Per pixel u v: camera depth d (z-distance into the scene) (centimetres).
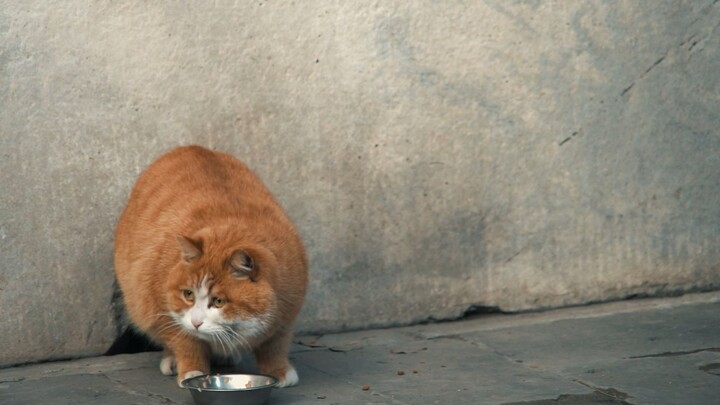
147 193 523
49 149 546
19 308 550
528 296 640
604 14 628
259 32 574
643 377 502
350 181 600
